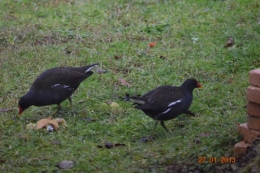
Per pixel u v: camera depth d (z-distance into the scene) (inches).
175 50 593.6
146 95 436.5
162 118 430.9
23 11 718.5
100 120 468.8
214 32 626.8
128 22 666.2
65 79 467.8
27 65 570.3
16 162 397.7
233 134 398.3
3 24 672.4
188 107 442.9
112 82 530.9
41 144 425.7
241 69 549.6
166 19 668.1
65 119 470.0
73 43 618.2
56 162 398.0
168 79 535.8
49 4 732.0
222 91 506.3
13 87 528.7
